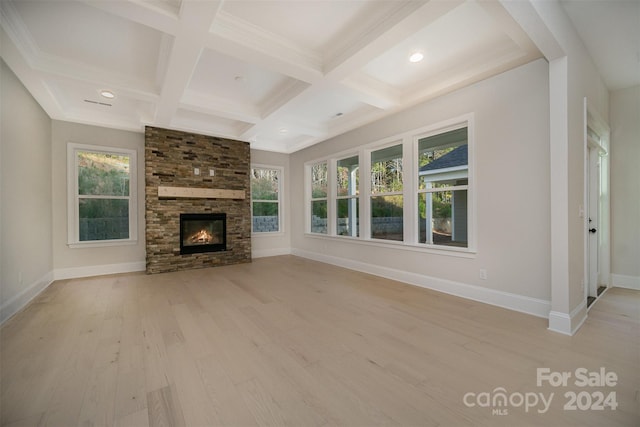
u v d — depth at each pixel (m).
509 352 2.09
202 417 1.45
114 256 4.85
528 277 2.84
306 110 4.44
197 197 5.24
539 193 2.75
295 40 2.64
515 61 2.76
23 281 3.21
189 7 1.98
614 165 3.79
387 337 2.36
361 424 1.40
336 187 5.66
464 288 3.39
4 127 2.81
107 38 2.60
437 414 1.47
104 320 2.75
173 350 2.15
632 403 1.54
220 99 3.98
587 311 2.87
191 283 4.16
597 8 2.28
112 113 4.52
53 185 4.34
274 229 6.86
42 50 2.77
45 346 2.22
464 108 3.33
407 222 4.07
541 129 2.73
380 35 2.32
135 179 5.03
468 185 3.31
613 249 3.82
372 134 4.62
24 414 1.46
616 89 3.73
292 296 3.51
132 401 1.57
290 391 1.66
